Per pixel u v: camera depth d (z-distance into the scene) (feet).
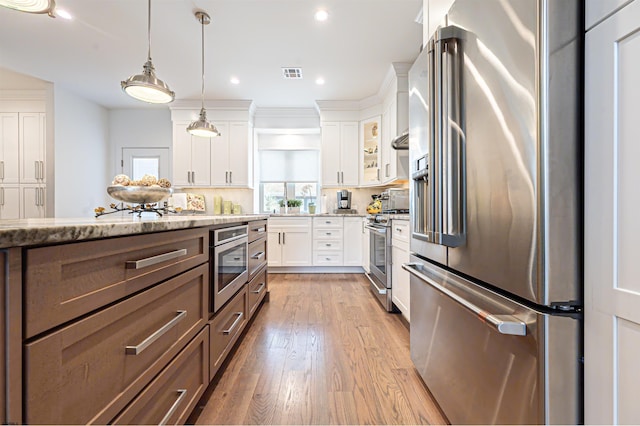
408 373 5.45
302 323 7.90
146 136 15.75
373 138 14.33
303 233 14.21
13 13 8.17
